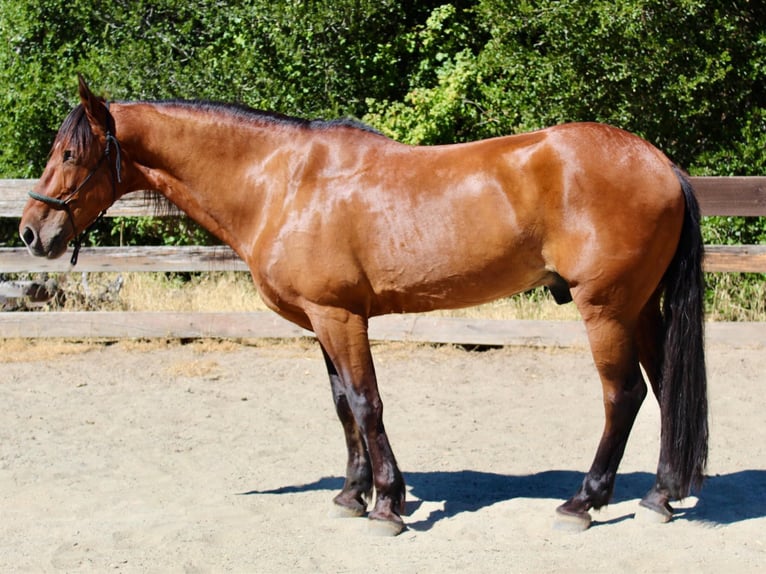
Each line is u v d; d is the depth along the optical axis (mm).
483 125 10141
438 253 4031
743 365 7262
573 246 3932
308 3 10031
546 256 4035
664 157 4055
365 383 4148
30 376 7270
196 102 4383
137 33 10727
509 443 5590
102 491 4805
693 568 3691
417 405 6457
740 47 9414
